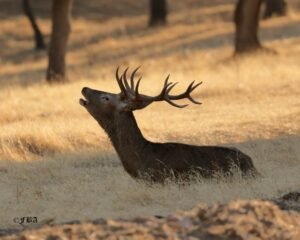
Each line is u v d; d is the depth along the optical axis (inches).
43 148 1266.0
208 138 1320.1
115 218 756.6
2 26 4060.0
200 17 3846.0
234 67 2153.1
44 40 3846.0
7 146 1242.6
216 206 623.2
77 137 1322.6
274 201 754.8
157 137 1360.7
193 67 2434.8
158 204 818.8
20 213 812.6
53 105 1747.0
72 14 4183.1
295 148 1114.7
